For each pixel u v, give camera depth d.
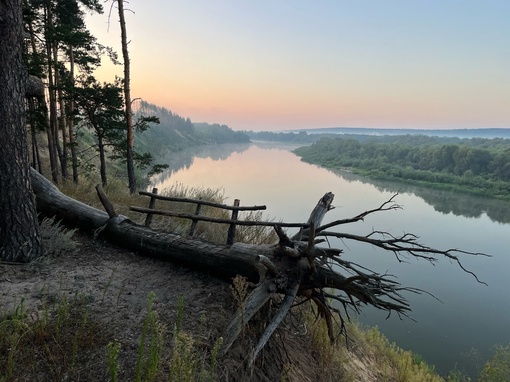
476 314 23.41
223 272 4.58
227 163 131.75
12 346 2.39
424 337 19.06
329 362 5.16
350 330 8.32
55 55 16.39
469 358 17.17
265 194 61.72
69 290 3.87
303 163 168.12
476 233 50.94
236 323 3.48
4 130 4.26
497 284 29.58
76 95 14.76
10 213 4.32
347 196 74.50
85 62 17.39
